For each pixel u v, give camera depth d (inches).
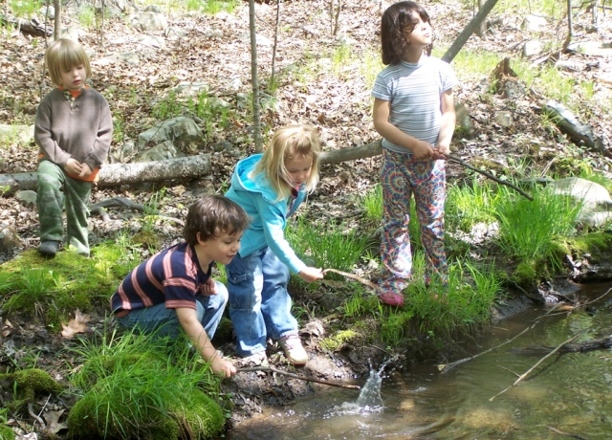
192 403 148.1
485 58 416.5
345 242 218.4
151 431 142.6
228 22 527.5
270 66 422.3
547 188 250.7
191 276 149.3
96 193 266.1
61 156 189.0
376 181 283.4
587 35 494.0
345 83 378.6
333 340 181.2
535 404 159.0
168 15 525.3
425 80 179.2
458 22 531.5
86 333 172.6
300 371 171.3
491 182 269.3
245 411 157.6
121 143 302.4
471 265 220.5
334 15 553.3
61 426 145.3
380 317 189.0
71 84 187.0
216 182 284.0
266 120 329.1
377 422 153.8
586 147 318.0
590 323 203.3
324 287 201.2
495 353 186.2
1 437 134.3
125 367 150.6
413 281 199.9
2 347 162.9
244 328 168.7
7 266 189.3
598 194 258.1
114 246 211.6
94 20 486.3
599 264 232.5
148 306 157.0
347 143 308.7
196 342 148.2
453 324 191.5
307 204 262.1
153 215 239.0
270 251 170.6
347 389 169.0
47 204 191.5
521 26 521.7
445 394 165.9
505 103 343.9
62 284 183.2
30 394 148.6
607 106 364.2
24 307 173.5
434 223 190.5
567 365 177.6
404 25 174.4
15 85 366.9
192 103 340.2
